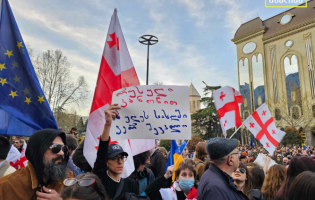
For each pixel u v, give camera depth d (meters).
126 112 2.60
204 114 38.75
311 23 38.41
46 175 1.95
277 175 2.80
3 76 2.89
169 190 2.68
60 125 31.83
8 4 3.08
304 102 33.28
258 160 4.96
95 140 2.89
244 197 2.08
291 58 40.50
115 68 3.33
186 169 2.77
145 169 3.44
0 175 2.37
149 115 2.62
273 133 4.76
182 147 3.83
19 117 2.86
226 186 2.04
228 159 2.22
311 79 37.59
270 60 43.09
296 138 30.22
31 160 1.91
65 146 2.05
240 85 46.84
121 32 3.60
